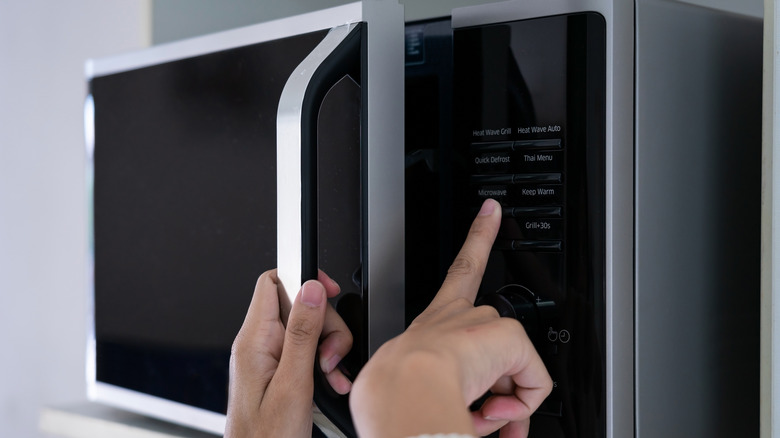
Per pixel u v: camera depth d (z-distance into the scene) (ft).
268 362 1.60
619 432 1.52
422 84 1.89
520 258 1.62
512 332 1.28
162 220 2.33
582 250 1.54
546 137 1.59
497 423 1.52
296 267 1.49
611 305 1.51
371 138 1.60
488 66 1.68
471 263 1.57
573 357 1.55
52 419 2.68
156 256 2.35
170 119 2.30
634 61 1.55
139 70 2.41
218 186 2.13
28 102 5.11
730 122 1.78
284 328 1.59
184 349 2.24
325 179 1.71
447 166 1.82
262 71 1.98
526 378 1.40
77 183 4.76
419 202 1.87
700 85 1.70
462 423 0.99
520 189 1.62
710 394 1.72
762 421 1.40
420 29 1.90
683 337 1.65
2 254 5.34
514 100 1.64
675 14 1.64
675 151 1.63
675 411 1.63
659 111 1.60
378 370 1.07
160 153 2.34
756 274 1.87
